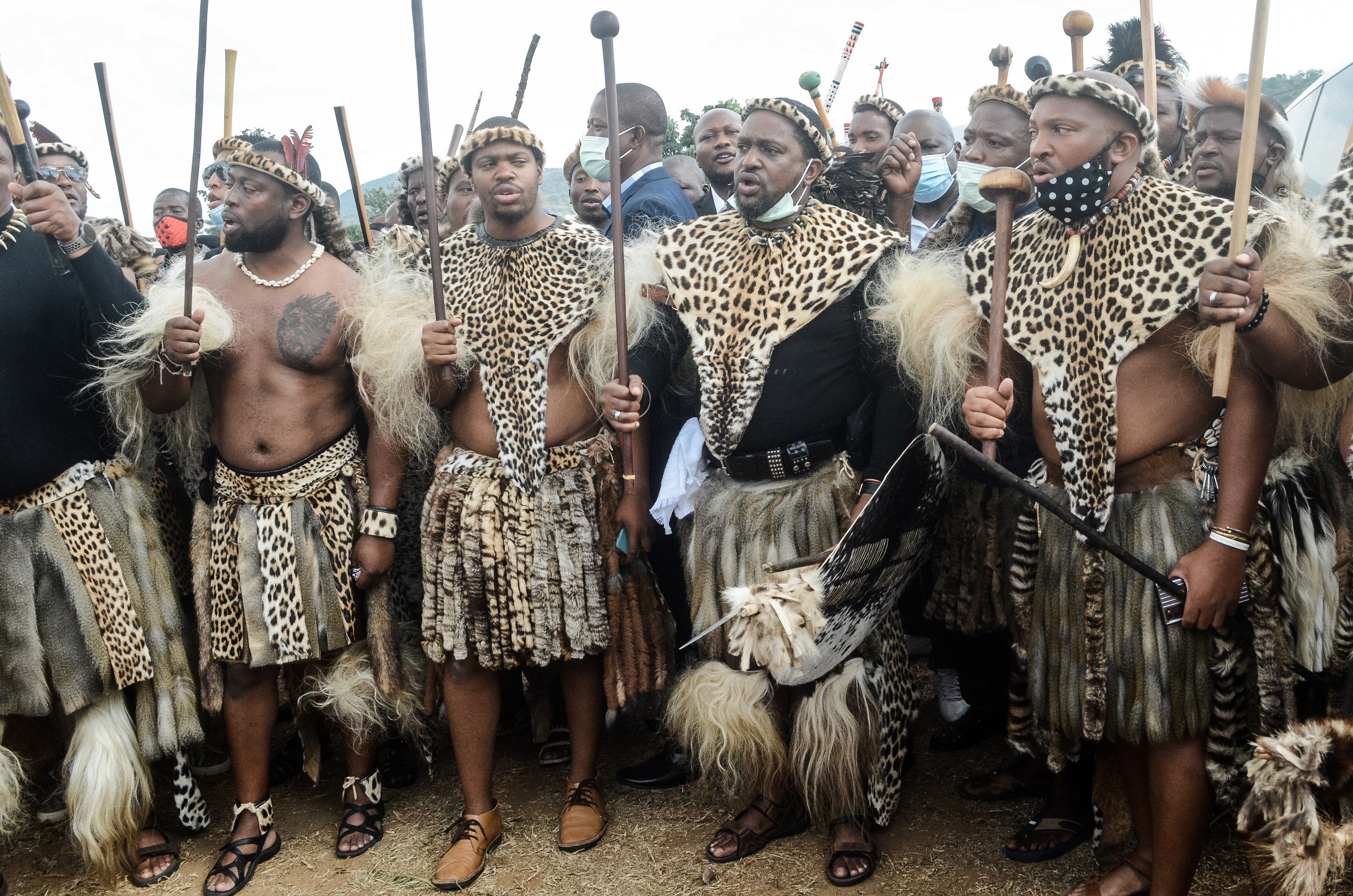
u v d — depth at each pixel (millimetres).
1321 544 2182
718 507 2713
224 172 3479
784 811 2859
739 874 2711
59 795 3217
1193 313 2053
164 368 2781
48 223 2576
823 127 2641
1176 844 2180
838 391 2631
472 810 2895
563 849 2881
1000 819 2881
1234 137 2662
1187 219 2031
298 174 3021
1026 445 2740
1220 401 2111
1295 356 1938
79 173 3799
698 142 4027
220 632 2896
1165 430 2117
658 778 3219
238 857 2865
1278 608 2195
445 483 2889
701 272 2709
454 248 3047
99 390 2914
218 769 3506
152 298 2861
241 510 2912
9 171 2748
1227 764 2133
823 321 2598
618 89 3934
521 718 3738
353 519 2980
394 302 2934
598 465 2900
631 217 3533
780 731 2719
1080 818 2697
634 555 2912
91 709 2824
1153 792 2203
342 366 2947
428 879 2801
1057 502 2246
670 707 2820
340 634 2934
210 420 3092
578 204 4109
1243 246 1858
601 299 2846
